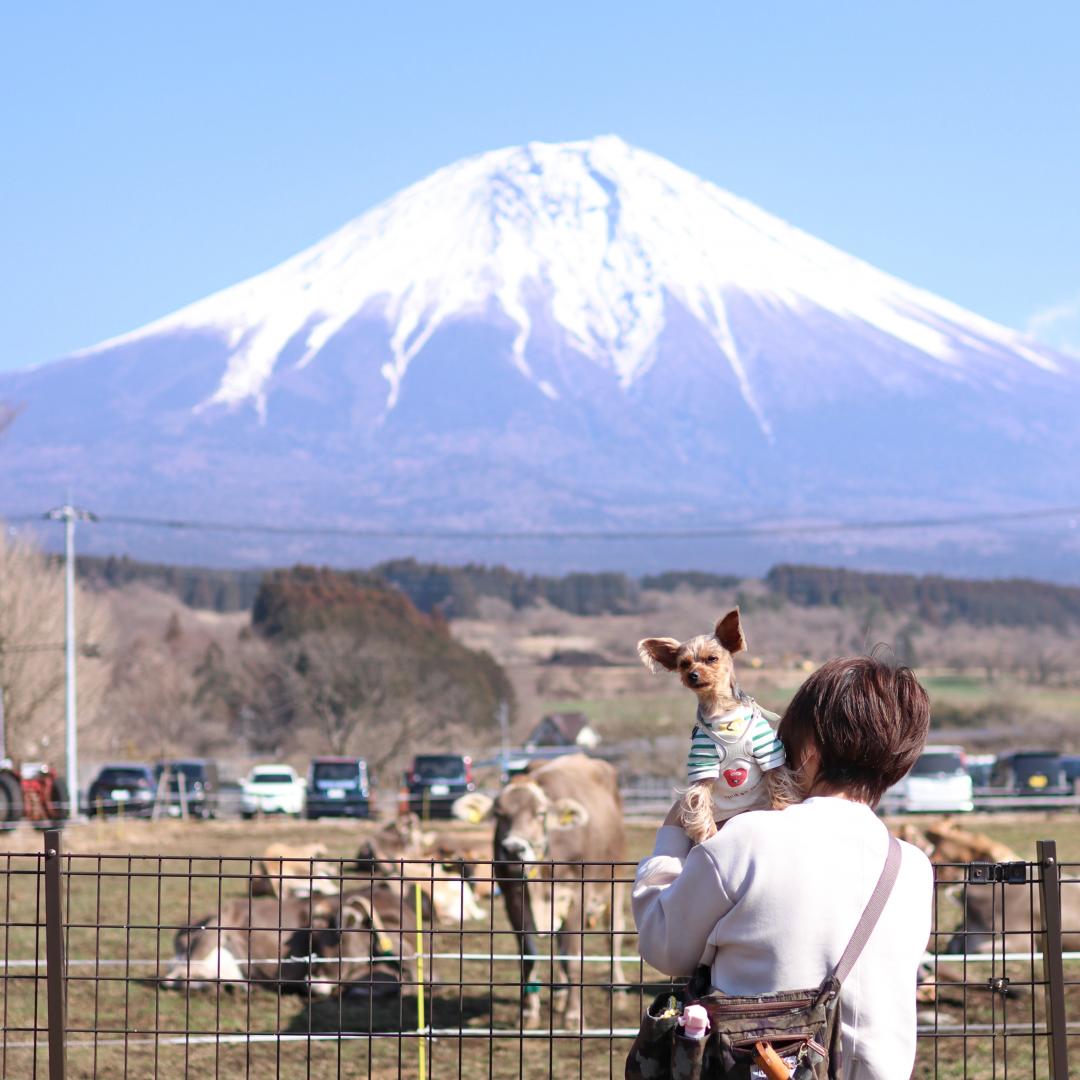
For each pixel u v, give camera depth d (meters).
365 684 86.25
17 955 15.27
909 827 20.34
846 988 4.20
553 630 160.50
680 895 4.34
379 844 25.44
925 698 4.61
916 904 4.32
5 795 36.81
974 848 19.70
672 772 64.25
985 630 165.88
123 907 19.61
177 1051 10.85
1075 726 80.56
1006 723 84.12
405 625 108.06
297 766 80.75
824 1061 4.13
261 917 13.66
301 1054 10.97
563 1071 10.58
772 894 4.22
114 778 50.16
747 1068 4.14
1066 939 13.31
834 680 4.57
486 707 99.00
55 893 5.87
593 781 14.52
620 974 13.97
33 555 65.00
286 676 87.94
